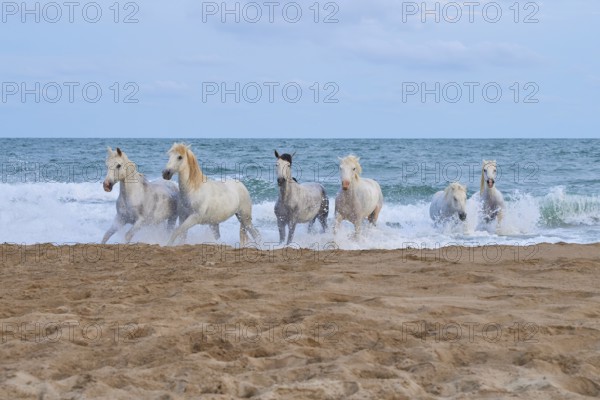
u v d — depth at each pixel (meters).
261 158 41.59
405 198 24.05
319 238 13.32
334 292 7.26
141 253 10.36
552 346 5.03
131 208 12.56
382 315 6.21
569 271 8.55
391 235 14.65
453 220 15.60
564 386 4.16
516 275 8.42
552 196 19.00
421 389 4.08
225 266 9.12
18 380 4.16
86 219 17.47
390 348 5.09
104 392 3.96
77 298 7.27
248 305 6.66
